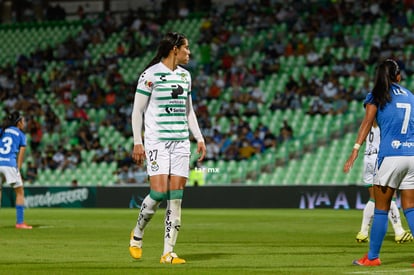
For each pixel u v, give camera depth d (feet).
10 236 155.22
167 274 86.12
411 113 93.71
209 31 419.95
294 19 405.80
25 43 459.32
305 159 341.21
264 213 269.85
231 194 311.47
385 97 93.61
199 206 314.35
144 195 322.14
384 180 93.76
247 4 426.51
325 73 363.97
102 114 392.47
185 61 99.55
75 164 368.89
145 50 429.38
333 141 343.67
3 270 90.79
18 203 183.93
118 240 144.15
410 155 93.40
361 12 397.39
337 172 335.88
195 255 111.96
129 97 397.39
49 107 396.98
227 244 134.82
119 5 465.47
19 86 419.13
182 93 98.48
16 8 487.61
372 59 368.89
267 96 375.86
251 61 395.75
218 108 376.89
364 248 125.70
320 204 300.61
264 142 344.69
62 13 469.98
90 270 90.48
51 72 422.82
